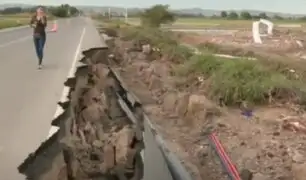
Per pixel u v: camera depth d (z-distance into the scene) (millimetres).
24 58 20141
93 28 56500
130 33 39625
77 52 22734
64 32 47094
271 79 14617
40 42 16391
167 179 4684
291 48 44719
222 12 194375
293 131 10867
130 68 19859
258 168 8641
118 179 5695
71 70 15688
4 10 177125
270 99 13625
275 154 9250
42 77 14344
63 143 5449
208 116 11594
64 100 9078
